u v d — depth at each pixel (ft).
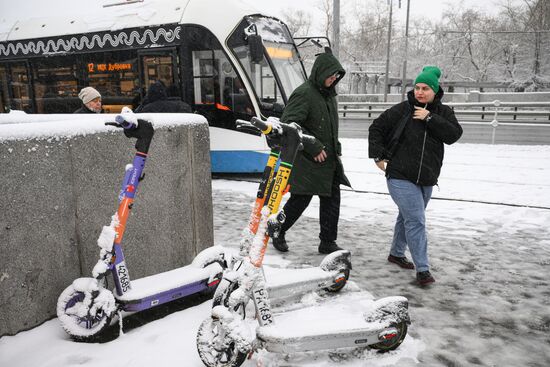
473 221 18.49
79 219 9.53
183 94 27.91
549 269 13.32
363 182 26.40
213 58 27.02
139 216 10.78
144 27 28.84
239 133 26.86
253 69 26.86
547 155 35.68
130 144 10.44
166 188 11.38
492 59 164.55
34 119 12.19
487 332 9.62
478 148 40.32
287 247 14.65
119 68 30.09
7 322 8.42
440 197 22.50
